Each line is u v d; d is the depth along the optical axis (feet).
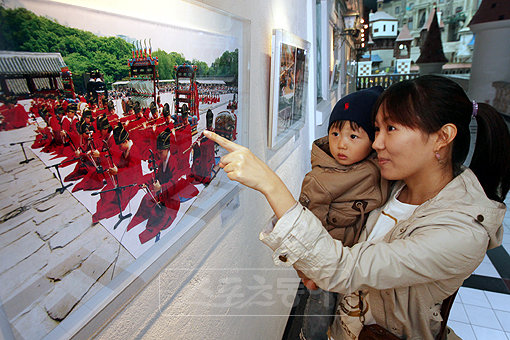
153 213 1.95
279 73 4.31
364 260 2.05
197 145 2.48
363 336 2.69
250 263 4.18
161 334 2.28
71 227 1.36
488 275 7.70
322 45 9.64
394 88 2.26
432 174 2.37
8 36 1.07
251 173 1.98
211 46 2.56
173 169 2.16
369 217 3.05
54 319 1.30
